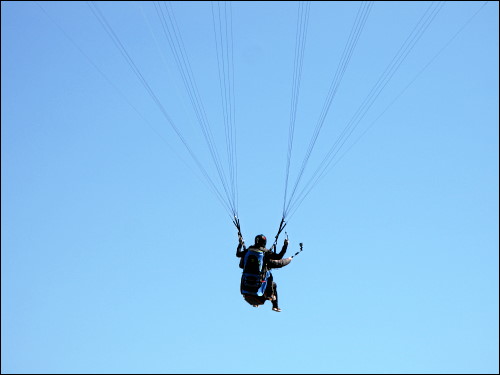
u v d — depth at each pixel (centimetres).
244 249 3347
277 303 3366
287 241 3297
